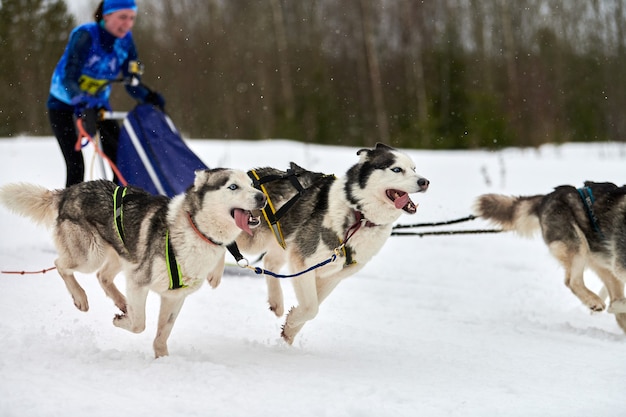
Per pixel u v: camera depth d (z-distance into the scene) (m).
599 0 26.64
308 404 3.49
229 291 6.39
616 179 13.33
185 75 24.25
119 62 6.99
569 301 6.77
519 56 25.70
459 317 5.98
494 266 8.18
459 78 23.44
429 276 7.66
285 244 5.07
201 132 24.42
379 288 7.04
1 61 19.95
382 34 26.05
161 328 4.33
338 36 26.33
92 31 6.69
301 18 26.91
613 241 5.77
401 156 4.76
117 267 5.11
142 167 6.68
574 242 6.07
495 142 21.95
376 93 24.41
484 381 4.12
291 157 15.74
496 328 5.64
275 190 5.14
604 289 6.55
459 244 9.36
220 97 24.66
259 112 24.83
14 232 8.31
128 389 3.54
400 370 4.33
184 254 4.25
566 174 14.45
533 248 9.24
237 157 15.45
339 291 6.85
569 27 27.27
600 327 5.95
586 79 26.61
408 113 24.59
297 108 24.75
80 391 3.44
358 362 4.49
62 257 4.92
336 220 4.84
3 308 5.02
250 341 4.86
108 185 4.89
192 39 24.69
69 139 6.90
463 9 27.14
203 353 4.41
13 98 20.31
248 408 3.38
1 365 3.75
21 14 20.02
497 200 6.65
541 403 3.67
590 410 3.56
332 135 24.16
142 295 4.37
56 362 3.90
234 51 25.27
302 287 4.85
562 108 26.05
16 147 15.90
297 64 25.92
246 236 5.29
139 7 25.06
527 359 4.68
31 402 3.19
